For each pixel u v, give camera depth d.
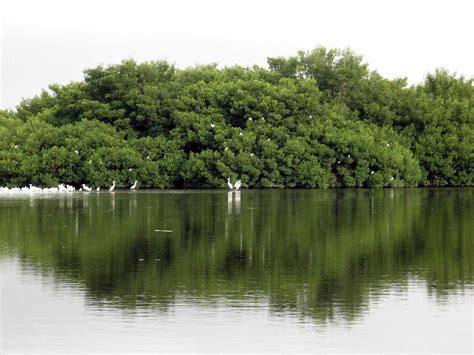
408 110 175.62
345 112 170.75
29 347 41.00
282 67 179.38
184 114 155.38
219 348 40.81
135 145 153.75
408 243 71.31
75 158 147.12
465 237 75.12
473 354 39.97
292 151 151.25
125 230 79.94
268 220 89.25
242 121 158.88
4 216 93.69
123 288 52.50
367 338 42.28
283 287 52.84
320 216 93.75
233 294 50.94
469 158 169.75
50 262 61.56
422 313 46.66
